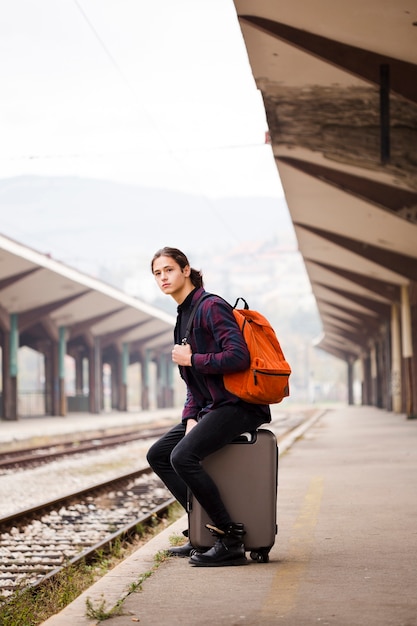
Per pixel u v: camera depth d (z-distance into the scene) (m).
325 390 184.00
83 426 40.25
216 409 6.16
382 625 4.50
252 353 6.09
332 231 33.19
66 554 9.86
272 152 23.56
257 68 17.77
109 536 10.05
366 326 64.25
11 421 44.41
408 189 23.14
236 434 6.19
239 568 6.15
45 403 56.00
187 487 6.57
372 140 20.41
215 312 6.16
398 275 36.03
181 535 8.01
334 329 79.25
